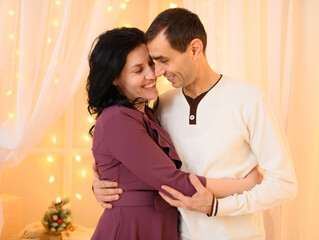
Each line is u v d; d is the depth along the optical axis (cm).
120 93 147
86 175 281
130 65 141
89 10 225
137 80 142
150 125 142
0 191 262
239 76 223
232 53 226
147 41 138
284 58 224
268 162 136
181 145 147
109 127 136
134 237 135
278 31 218
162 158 133
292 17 218
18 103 213
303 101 218
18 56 217
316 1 215
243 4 226
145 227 137
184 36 135
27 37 212
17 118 214
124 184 140
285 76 219
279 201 133
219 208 130
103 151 141
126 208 138
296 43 219
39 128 219
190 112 147
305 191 218
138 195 139
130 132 133
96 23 223
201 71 145
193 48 139
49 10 215
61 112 228
